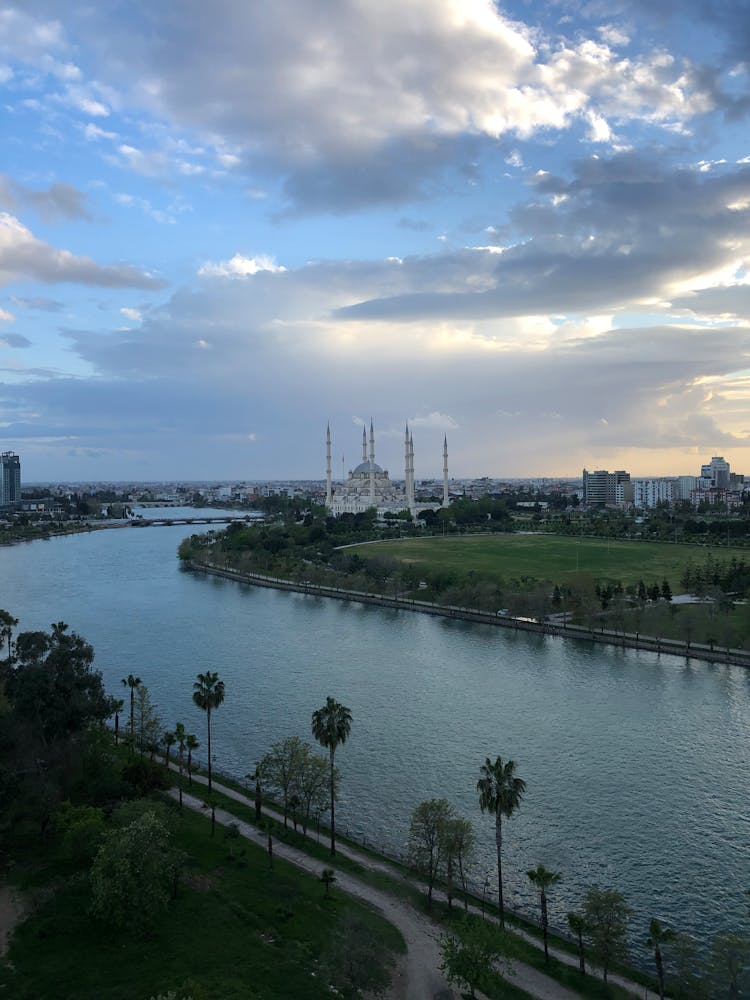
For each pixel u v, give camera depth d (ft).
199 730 585.22
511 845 412.77
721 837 419.74
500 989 289.74
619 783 485.97
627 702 649.20
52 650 550.36
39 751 430.61
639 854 403.34
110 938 304.71
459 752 538.06
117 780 432.25
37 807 382.83
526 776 497.05
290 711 629.10
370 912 341.62
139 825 324.39
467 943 287.07
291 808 438.81
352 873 377.50
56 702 440.86
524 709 631.97
